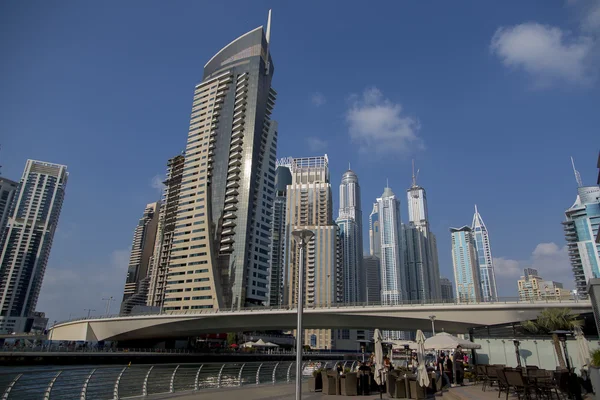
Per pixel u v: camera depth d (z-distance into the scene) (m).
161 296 179.38
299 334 15.86
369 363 25.77
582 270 191.50
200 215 146.62
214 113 161.62
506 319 58.81
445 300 66.00
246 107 157.38
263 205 153.38
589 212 193.38
